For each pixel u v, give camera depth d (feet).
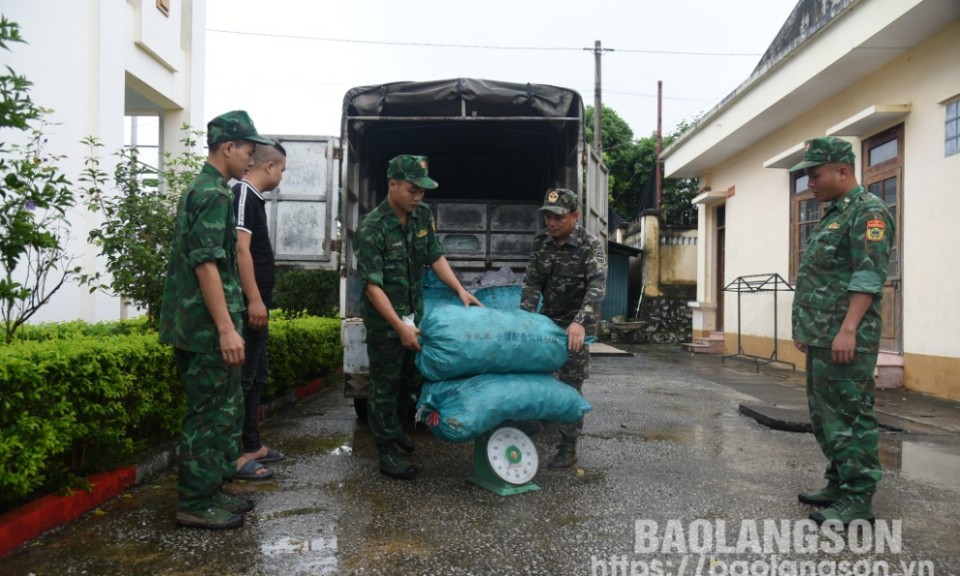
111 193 20.80
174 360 12.33
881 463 13.03
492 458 10.81
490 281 20.76
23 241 10.25
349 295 16.79
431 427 10.78
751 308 35.01
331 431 15.62
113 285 14.01
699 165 40.01
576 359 12.34
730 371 28.91
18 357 8.54
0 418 8.21
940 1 19.34
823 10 34.63
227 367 9.24
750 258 35.32
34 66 18.57
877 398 20.90
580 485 11.32
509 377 10.78
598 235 20.98
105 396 9.87
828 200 10.18
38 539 8.63
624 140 72.69
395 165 11.30
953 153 20.74
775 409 17.70
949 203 20.84
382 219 11.57
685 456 13.43
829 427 9.68
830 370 9.63
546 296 12.66
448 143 22.29
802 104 28.55
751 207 35.29
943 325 20.99
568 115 18.60
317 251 18.57
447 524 9.34
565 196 11.91
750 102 30.78
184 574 7.64
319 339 22.07
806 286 10.13
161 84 25.55
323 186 18.67
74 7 19.93
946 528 9.40
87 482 9.78
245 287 11.39
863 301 9.29
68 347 9.71
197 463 9.07
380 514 9.75
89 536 8.77
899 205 23.25
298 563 7.97
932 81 21.63
